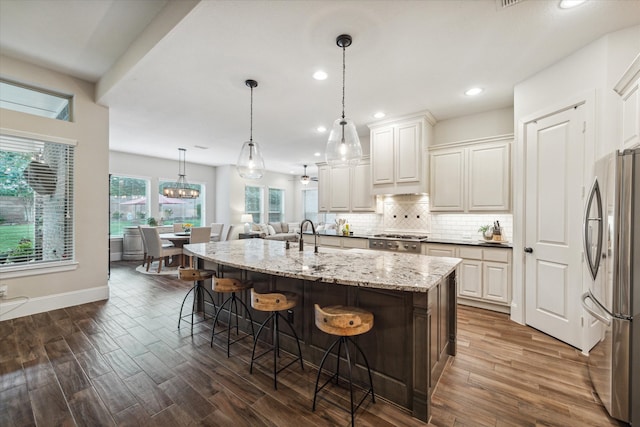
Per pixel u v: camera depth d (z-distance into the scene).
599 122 2.28
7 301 3.05
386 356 1.82
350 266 2.04
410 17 2.04
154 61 2.61
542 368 2.16
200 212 8.62
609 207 1.70
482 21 2.08
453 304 2.35
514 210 3.11
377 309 1.87
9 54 2.93
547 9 1.96
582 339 2.41
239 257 2.49
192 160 7.93
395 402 1.77
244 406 1.74
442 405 1.76
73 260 3.48
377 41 2.32
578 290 2.45
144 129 4.86
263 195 9.76
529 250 2.91
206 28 2.15
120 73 2.96
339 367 2.05
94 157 3.62
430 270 1.91
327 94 3.35
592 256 1.91
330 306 2.00
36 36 2.62
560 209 2.61
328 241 5.01
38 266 3.22
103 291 3.75
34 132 3.15
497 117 3.81
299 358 2.30
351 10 1.97
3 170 3.04
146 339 2.63
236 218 8.80
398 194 4.27
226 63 2.66
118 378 2.02
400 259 2.37
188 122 4.45
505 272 3.30
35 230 3.24
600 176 1.85
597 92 2.28
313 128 4.75
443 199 3.97
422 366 1.64
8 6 2.20
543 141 2.78
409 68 2.76
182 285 4.57
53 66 3.18
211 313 3.21
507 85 3.12
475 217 3.98
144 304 3.62
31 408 1.70
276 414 1.68
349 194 5.05
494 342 2.60
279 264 2.12
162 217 7.63
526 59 2.60
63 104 3.56
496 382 1.99
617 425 1.59
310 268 1.97
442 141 4.22
